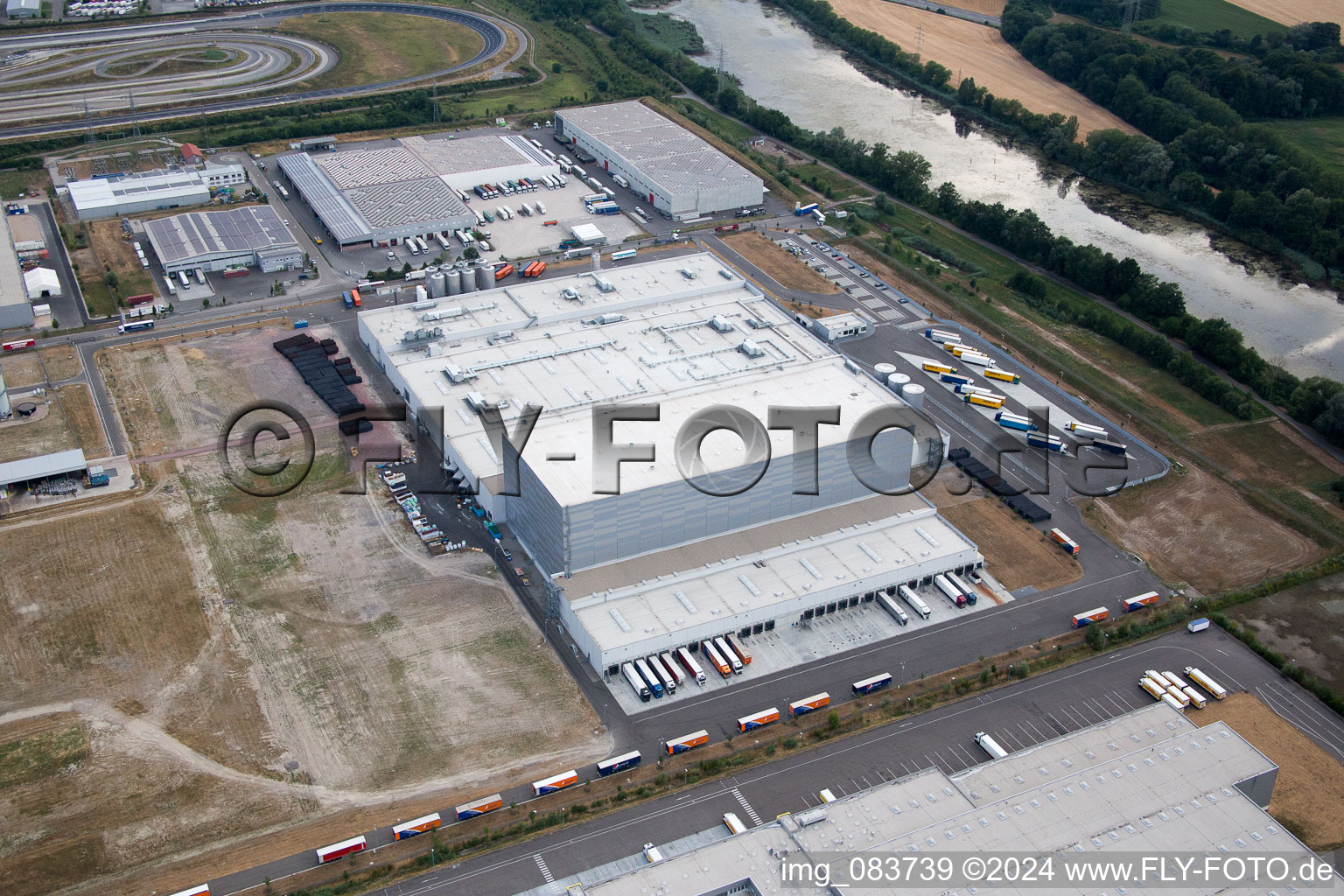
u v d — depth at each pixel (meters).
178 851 163.50
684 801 173.88
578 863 163.38
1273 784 172.62
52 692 190.00
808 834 155.50
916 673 199.50
